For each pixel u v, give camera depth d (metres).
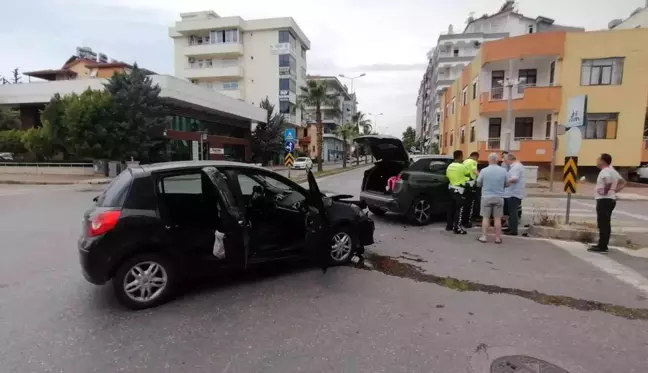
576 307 3.97
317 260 4.93
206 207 4.63
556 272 5.14
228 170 4.49
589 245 6.68
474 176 7.73
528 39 22.34
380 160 8.85
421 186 8.22
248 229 4.48
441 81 55.38
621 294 4.35
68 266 5.27
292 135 21.16
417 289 4.46
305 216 5.09
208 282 4.66
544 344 3.21
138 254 3.86
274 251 4.76
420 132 97.31
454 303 4.05
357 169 39.81
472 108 27.55
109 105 23.55
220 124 36.22
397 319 3.66
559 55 21.98
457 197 7.50
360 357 2.99
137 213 3.86
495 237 6.99
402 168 8.73
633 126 21.33
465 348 3.13
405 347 3.14
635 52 21.00
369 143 8.26
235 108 35.25
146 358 2.97
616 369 2.85
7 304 3.98
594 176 22.22
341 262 5.32
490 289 4.48
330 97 30.95
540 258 5.82
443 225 8.43
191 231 4.16
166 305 3.98
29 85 28.67
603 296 4.29
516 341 3.25
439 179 8.49
